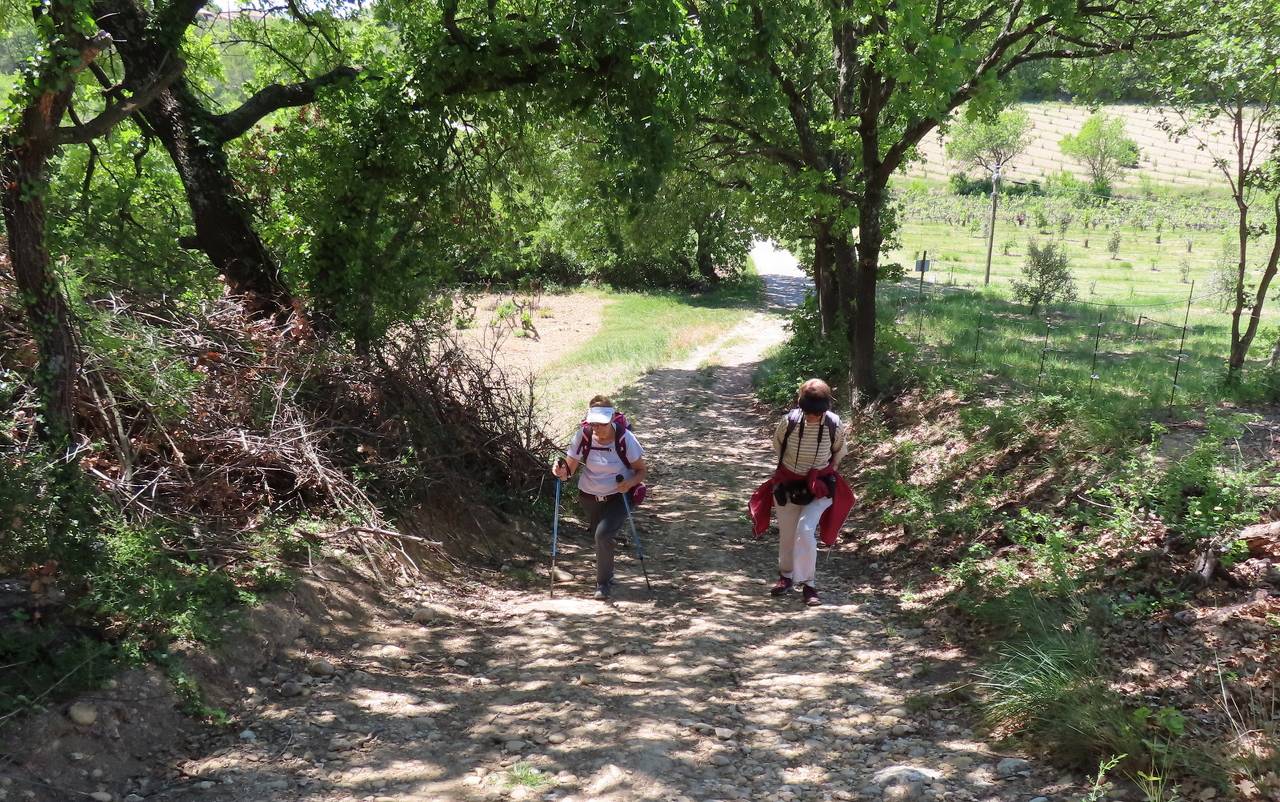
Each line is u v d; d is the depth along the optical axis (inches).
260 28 450.9
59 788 137.0
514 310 481.4
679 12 331.6
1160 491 248.5
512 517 335.6
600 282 1641.2
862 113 470.9
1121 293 1347.2
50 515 177.0
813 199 500.4
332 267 350.9
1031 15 474.6
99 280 273.3
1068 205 2952.8
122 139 394.9
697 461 522.9
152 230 350.6
